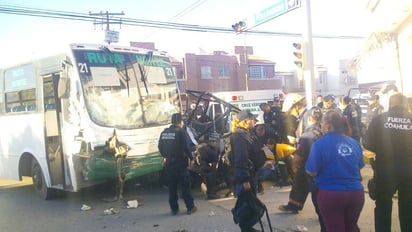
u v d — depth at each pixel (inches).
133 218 301.0
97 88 339.3
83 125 332.8
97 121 332.5
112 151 335.0
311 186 233.8
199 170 350.0
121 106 348.8
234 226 266.5
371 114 425.7
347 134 181.2
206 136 393.7
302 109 361.7
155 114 370.3
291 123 362.6
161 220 291.0
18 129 405.1
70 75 341.1
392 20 438.0
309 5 477.7
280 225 258.1
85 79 335.3
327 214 174.9
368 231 238.2
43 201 376.2
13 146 412.8
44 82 370.9
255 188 229.0
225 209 311.1
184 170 301.7
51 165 367.6
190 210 301.9
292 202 282.2
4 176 433.7
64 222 300.8
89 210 331.9
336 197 170.7
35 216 323.0
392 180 194.5
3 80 424.8
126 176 345.7
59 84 340.5
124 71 358.6
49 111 365.7
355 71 596.7
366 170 410.3
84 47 344.5
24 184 482.0
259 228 251.1
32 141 386.3
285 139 370.0
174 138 299.3
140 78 367.6
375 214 203.2
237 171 223.5
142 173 354.3
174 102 390.3
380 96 425.4
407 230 194.9
